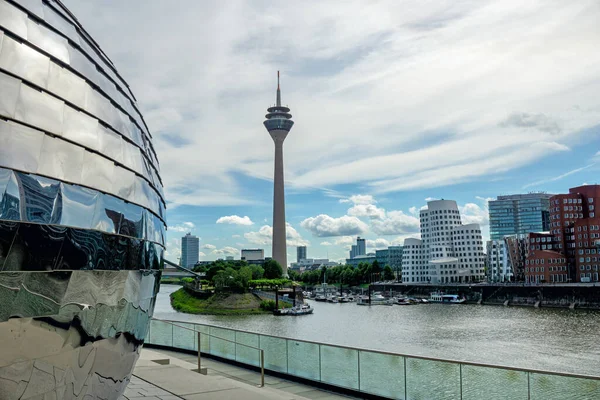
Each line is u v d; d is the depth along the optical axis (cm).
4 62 746
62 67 861
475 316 13512
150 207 1077
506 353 7694
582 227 17162
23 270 718
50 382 795
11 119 730
